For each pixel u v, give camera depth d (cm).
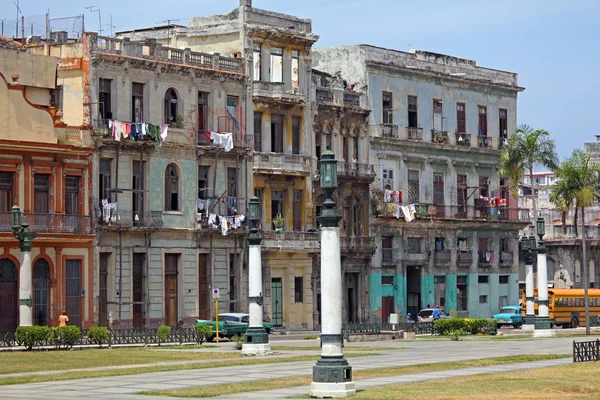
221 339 12988
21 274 10881
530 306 15038
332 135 16488
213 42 15525
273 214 15612
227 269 14875
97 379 7794
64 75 13450
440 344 11825
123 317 13562
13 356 9581
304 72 16038
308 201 15988
